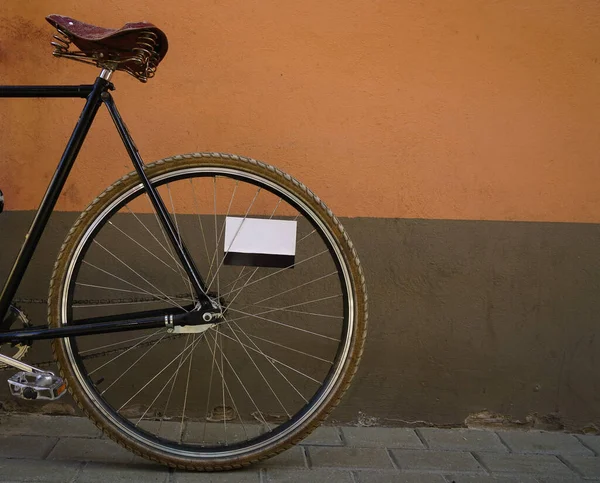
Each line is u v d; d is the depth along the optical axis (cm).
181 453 231
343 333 233
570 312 274
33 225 226
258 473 235
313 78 263
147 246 268
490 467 247
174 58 261
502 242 271
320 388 234
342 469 240
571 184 269
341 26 261
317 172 267
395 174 268
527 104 266
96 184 265
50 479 222
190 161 227
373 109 265
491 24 263
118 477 227
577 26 263
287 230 242
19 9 259
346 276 231
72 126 263
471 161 268
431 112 266
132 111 263
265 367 275
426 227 270
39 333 224
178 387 274
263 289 271
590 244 271
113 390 273
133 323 225
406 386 277
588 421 279
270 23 261
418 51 263
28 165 264
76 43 214
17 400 272
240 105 264
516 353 276
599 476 242
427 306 273
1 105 262
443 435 273
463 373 277
